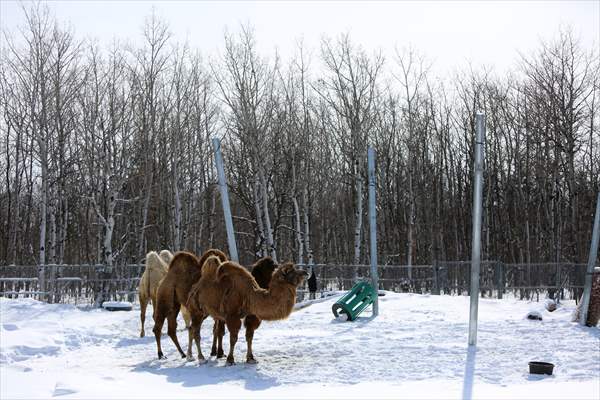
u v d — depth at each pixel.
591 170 35.44
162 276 14.01
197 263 11.69
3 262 31.58
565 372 9.55
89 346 13.27
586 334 13.38
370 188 17.67
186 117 33.25
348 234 45.72
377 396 7.88
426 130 39.91
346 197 42.56
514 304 19.47
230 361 10.53
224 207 16.06
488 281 24.50
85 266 21.45
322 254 40.69
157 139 33.12
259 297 10.34
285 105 31.92
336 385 8.80
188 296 11.22
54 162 28.88
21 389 8.22
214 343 11.41
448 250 43.19
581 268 23.25
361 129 31.77
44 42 27.45
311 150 33.88
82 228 40.50
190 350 11.42
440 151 42.56
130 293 21.45
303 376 9.48
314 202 38.94
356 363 10.41
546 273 23.77
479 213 11.88
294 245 36.62
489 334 13.52
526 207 35.56
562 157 34.22
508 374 9.40
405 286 25.48
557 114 33.28
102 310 18.44
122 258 32.84
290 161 31.09
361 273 25.80
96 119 29.86
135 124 29.53
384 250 39.88
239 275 10.62
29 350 12.08
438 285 25.08
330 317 16.94
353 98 32.31
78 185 34.75
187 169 36.53
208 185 37.84
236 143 39.09
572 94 29.11
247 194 31.55
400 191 41.81
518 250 38.62
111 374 9.84
